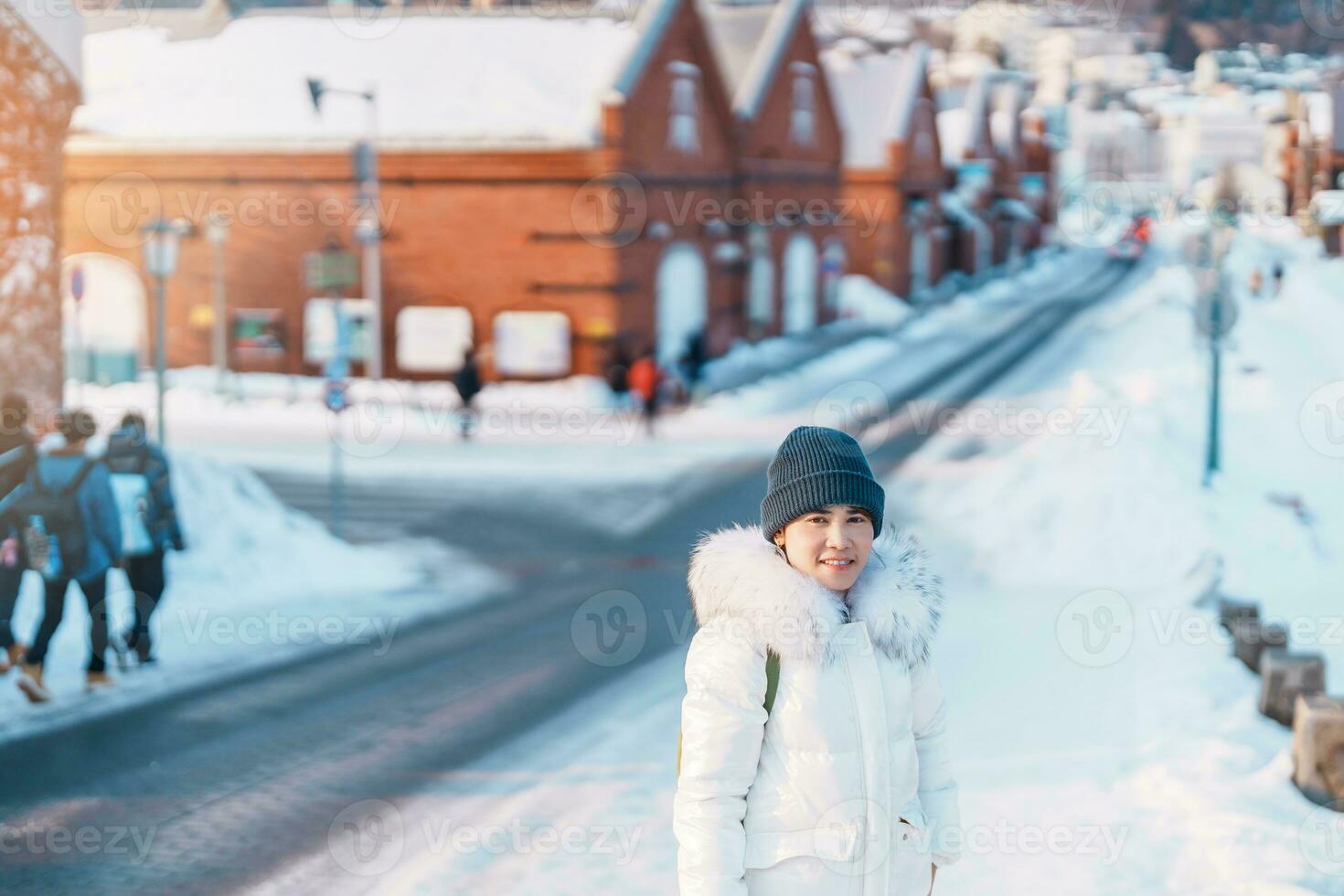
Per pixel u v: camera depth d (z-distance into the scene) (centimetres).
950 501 1378
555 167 2616
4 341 1243
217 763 665
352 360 2694
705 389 2647
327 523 1481
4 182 1233
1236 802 497
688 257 2919
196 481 1238
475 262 2662
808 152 3569
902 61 4509
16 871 513
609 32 2967
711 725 222
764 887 222
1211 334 1417
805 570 234
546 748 675
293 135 2664
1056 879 444
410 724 733
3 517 796
